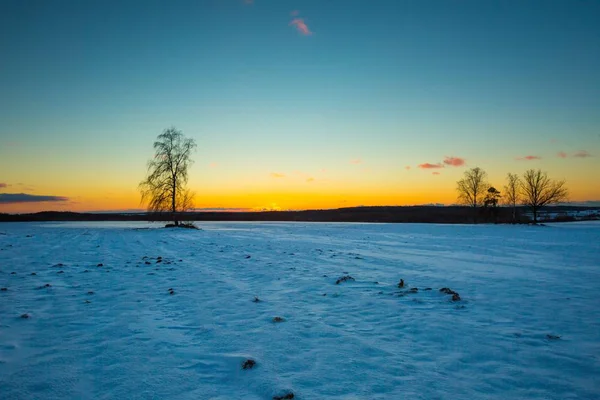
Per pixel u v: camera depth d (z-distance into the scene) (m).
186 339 5.58
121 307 7.43
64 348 5.18
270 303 7.86
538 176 60.25
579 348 5.24
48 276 10.85
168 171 42.09
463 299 8.29
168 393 3.90
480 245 22.67
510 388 4.04
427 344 5.42
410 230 42.25
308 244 23.22
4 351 5.05
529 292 9.02
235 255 16.64
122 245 21.45
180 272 11.82
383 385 4.09
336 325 6.34
